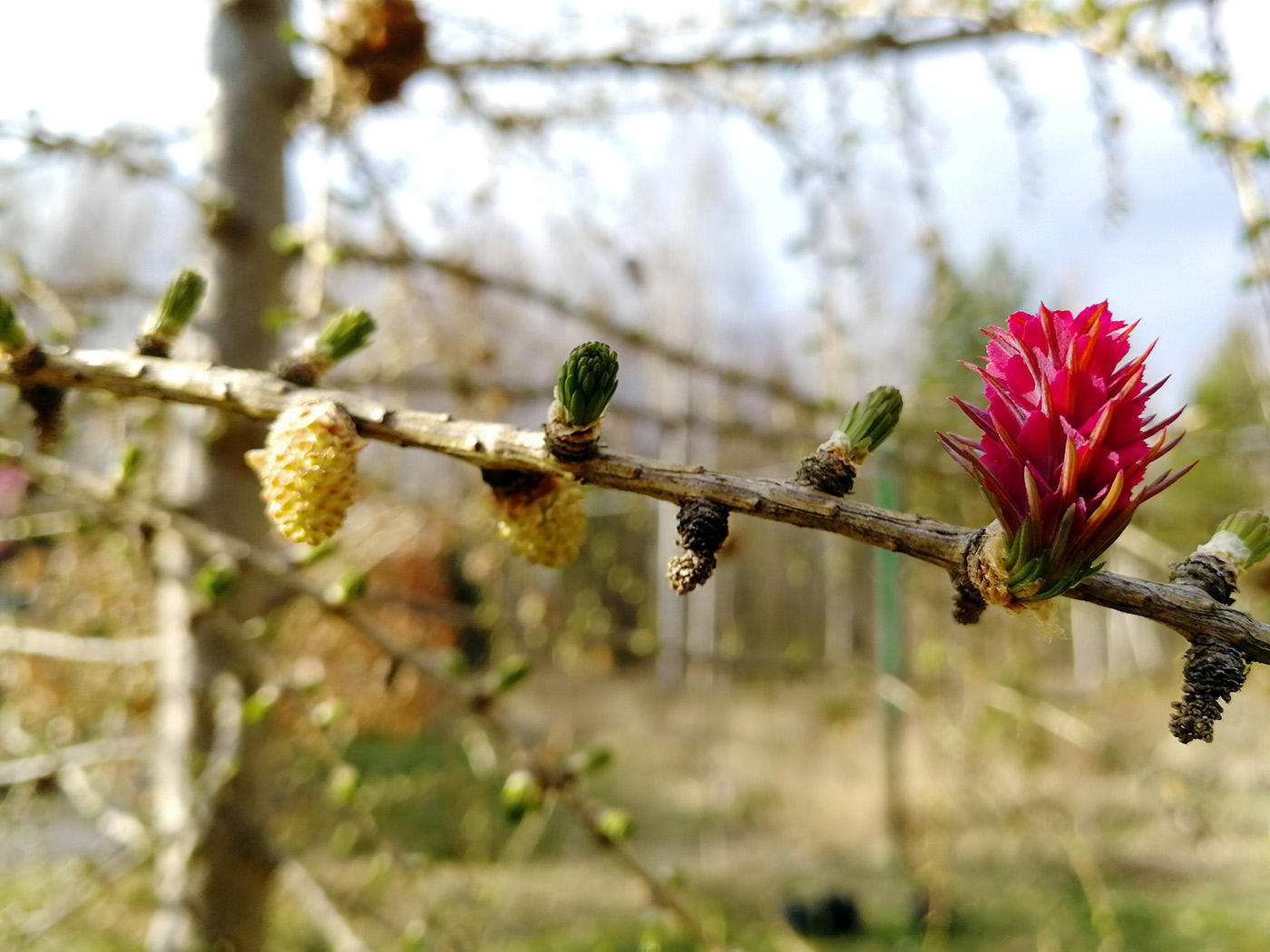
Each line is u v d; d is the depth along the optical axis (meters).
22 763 0.24
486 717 0.17
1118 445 0.08
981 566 0.09
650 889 0.17
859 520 0.09
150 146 0.24
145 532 0.19
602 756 0.17
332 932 0.22
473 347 0.32
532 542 0.12
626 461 0.10
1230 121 0.17
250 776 0.24
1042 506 0.08
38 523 0.25
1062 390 0.08
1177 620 0.09
